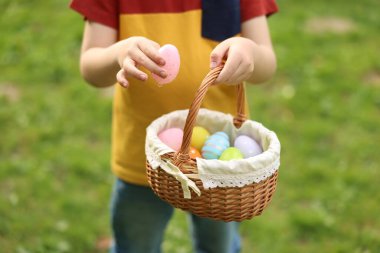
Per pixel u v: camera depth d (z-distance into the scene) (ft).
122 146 6.42
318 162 11.26
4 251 8.91
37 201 10.00
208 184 4.64
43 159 11.10
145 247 6.85
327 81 14.25
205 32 6.02
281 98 13.44
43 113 12.66
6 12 17.75
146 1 5.97
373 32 17.03
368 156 11.51
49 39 16.15
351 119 12.71
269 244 9.28
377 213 9.92
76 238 9.20
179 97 6.05
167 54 5.01
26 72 14.46
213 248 7.13
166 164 4.78
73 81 14.06
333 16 17.94
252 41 5.63
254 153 5.30
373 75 14.75
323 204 10.16
